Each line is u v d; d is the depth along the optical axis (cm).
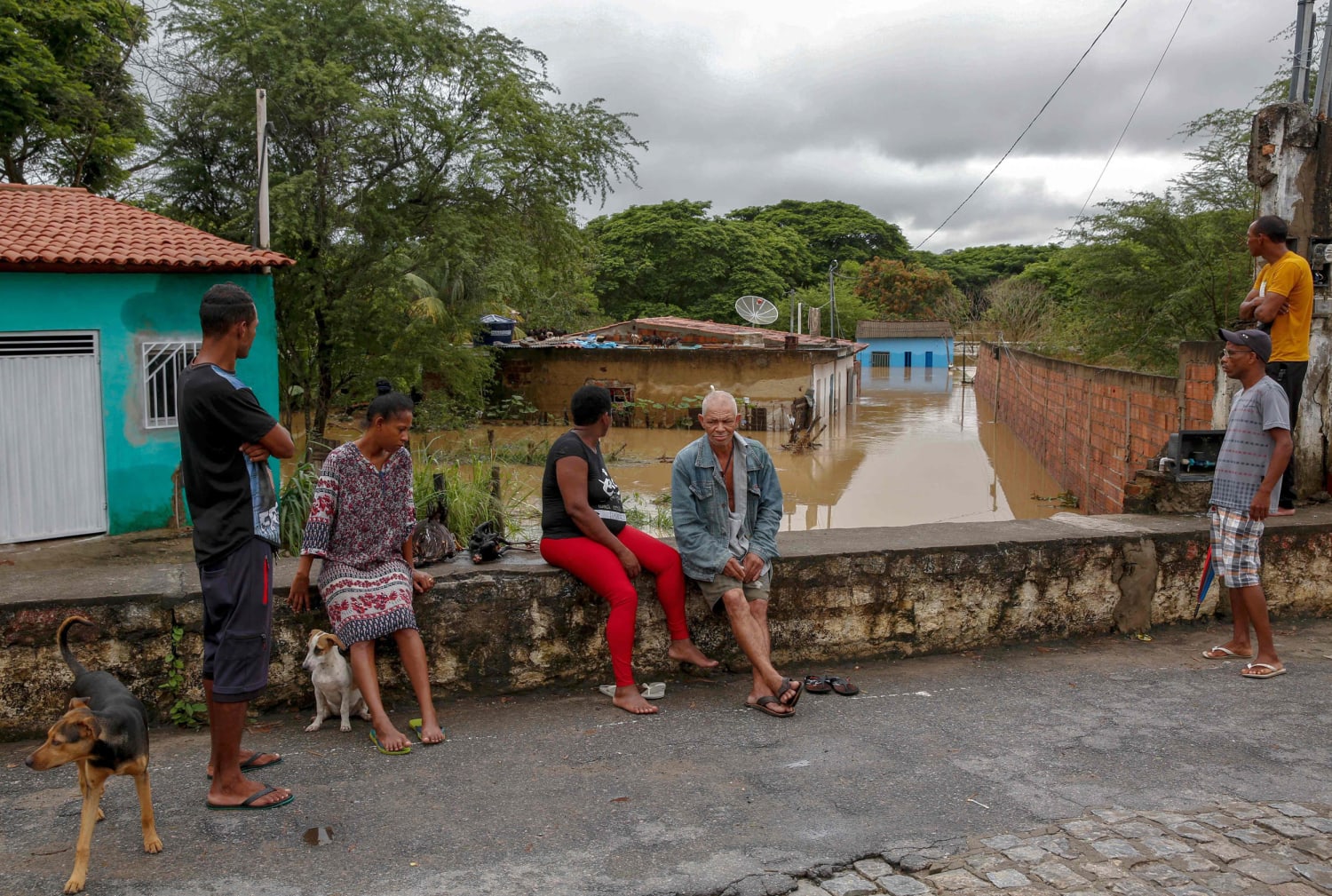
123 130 2041
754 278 5912
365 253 1952
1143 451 1108
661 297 5922
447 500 745
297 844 320
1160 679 492
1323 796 357
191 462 340
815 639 517
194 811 344
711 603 469
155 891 290
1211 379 746
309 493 930
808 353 2842
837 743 409
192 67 1916
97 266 1123
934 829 331
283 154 1952
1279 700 461
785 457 2278
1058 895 288
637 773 379
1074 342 2478
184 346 1206
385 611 415
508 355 3062
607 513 471
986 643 545
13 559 1041
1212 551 518
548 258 2255
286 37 1834
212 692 342
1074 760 390
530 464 2150
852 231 8800
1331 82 712
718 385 2925
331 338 2006
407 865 306
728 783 369
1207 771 380
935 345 6444
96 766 289
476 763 389
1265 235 607
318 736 418
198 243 1251
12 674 407
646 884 294
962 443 2531
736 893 290
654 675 497
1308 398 650
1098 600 562
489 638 468
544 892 290
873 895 290
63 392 1129
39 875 298
